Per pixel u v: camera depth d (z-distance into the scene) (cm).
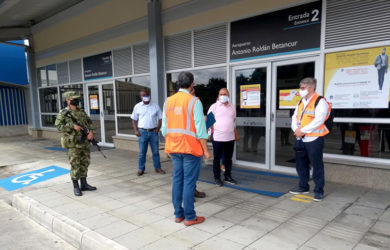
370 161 450
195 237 302
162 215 366
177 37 698
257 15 548
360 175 450
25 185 543
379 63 427
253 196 427
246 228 320
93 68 949
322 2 468
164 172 582
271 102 551
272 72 544
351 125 464
